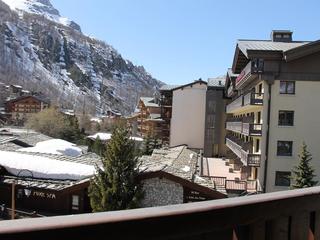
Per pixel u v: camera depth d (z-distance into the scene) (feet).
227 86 161.89
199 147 177.99
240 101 113.50
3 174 79.30
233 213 5.73
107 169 62.13
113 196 61.21
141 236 4.70
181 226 5.10
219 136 170.40
